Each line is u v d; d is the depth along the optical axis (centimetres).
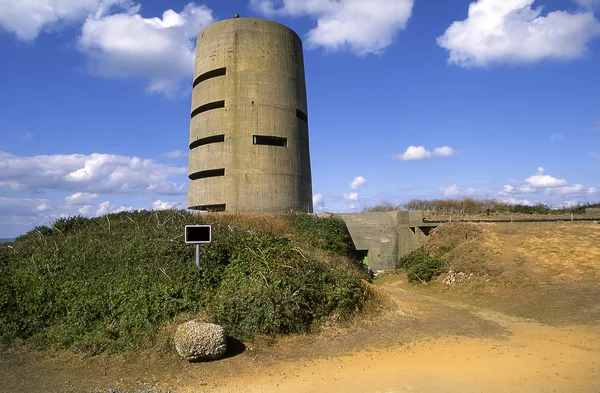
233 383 870
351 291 1388
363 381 884
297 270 1369
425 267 2348
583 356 1052
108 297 1216
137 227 1745
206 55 3259
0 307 1206
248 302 1176
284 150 3117
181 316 1135
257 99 3083
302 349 1088
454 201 4269
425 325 1350
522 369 959
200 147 3186
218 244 1481
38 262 1462
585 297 1638
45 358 1022
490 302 1772
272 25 3250
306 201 3275
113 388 849
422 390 838
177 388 848
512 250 2328
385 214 3031
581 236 2459
